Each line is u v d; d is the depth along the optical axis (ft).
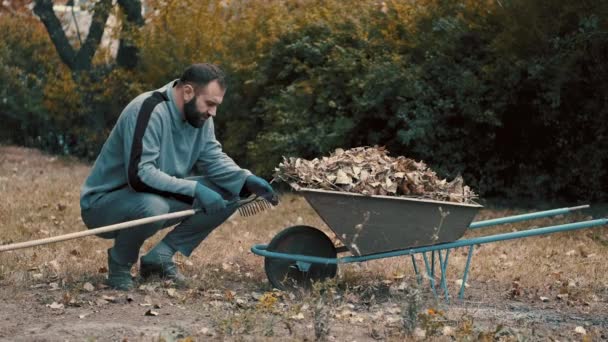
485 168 44.24
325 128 44.68
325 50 46.80
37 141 62.18
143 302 19.90
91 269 23.94
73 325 17.65
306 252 21.50
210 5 55.67
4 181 43.32
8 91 61.82
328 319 17.10
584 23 38.86
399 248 20.67
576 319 20.68
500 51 42.22
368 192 20.33
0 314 18.60
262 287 22.20
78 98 58.49
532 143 43.88
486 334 16.80
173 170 21.22
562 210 21.38
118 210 20.67
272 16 50.52
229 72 49.65
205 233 22.20
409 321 17.33
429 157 44.29
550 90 40.96
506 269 26.25
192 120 20.98
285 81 48.88
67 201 37.65
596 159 42.22
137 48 58.80
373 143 44.96
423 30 45.57
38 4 60.44
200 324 17.95
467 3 44.34
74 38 62.34
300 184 20.61
